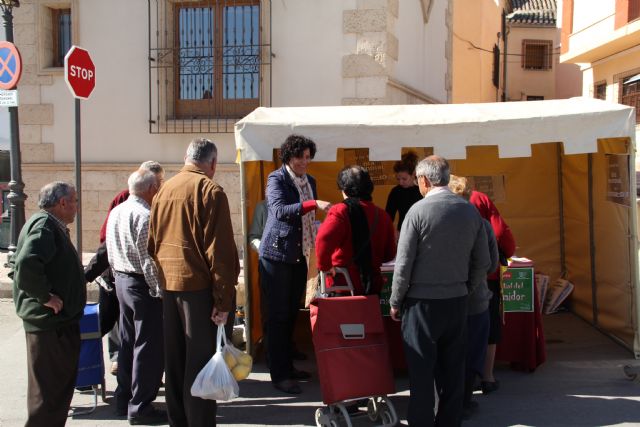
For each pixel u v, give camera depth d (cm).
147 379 428
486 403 459
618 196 558
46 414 365
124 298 432
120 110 980
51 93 999
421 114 543
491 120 505
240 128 516
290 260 478
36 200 1009
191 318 369
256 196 591
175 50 976
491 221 457
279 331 486
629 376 495
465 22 1942
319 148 512
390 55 942
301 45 945
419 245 367
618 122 498
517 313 512
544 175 708
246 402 471
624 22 1324
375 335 412
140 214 425
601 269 614
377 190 695
